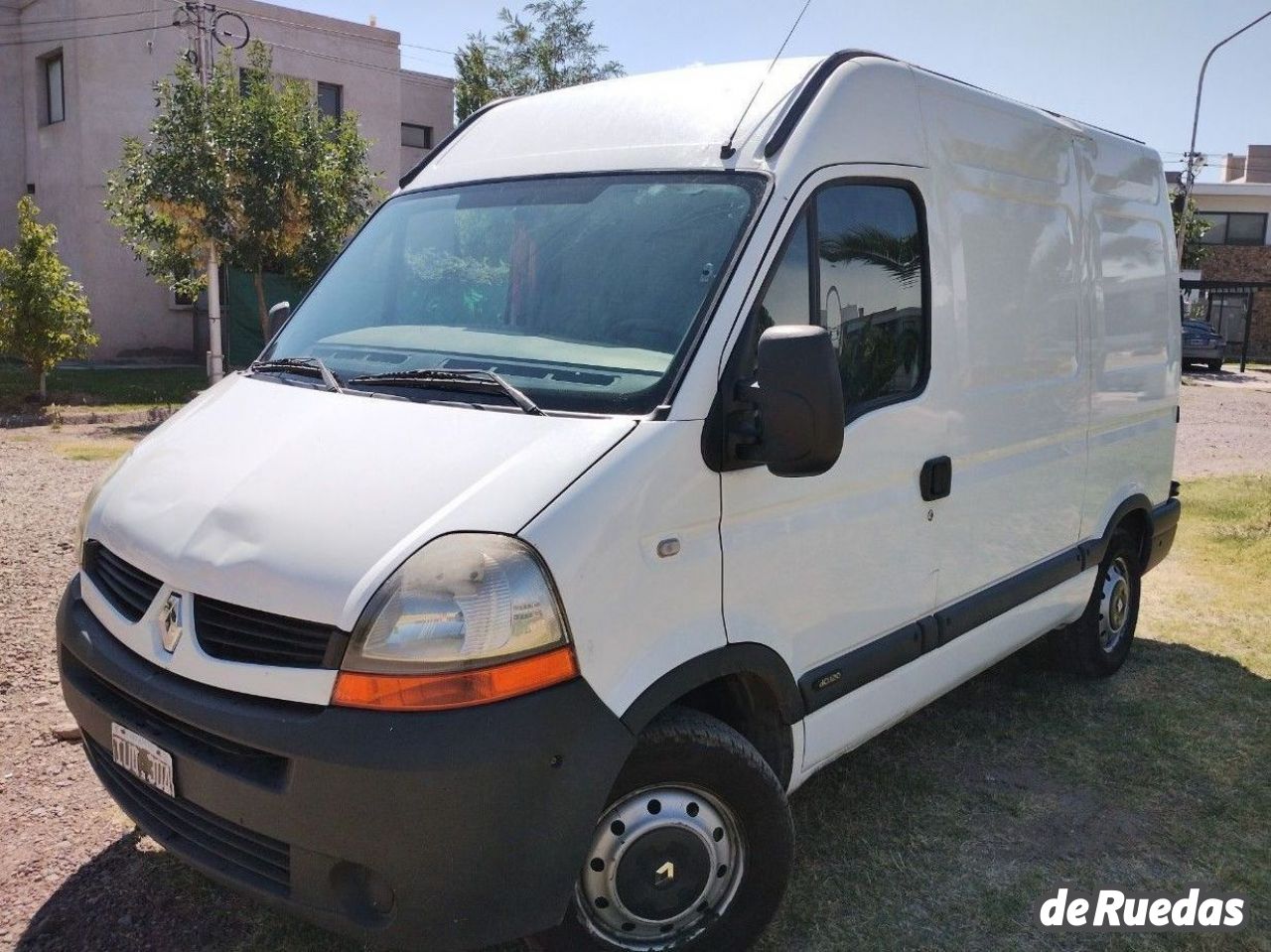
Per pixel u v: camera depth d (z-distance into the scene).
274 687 2.53
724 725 2.97
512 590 2.47
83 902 3.35
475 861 2.45
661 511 2.75
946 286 3.86
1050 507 4.69
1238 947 3.35
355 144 16.91
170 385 18.23
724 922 3.01
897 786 4.33
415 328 3.53
